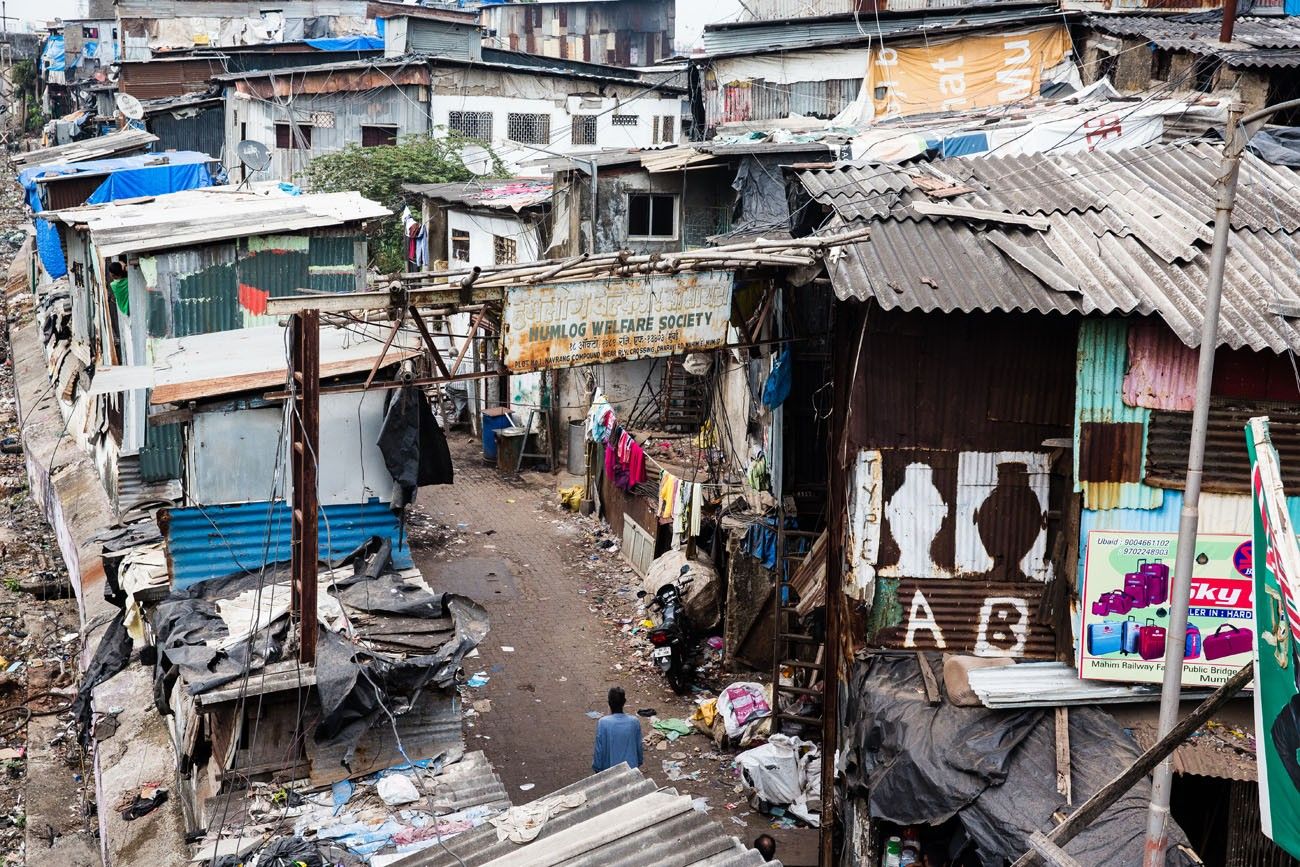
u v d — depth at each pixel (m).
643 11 48.94
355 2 45.69
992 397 10.29
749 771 12.84
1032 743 9.59
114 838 10.86
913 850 10.22
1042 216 10.97
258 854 8.44
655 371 20.78
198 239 13.40
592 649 16.95
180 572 11.21
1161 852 8.19
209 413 11.27
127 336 14.73
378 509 11.79
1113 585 9.85
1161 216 10.80
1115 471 9.99
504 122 32.78
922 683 10.29
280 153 31.80
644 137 34.06
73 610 18.50
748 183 18.97
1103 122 15.70
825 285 13.26
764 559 15.43
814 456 14.17
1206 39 17.58
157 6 44.78
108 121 45.06
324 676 9.19
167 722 12.55
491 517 22.39
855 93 22.80
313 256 13.96
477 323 9.98
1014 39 20.91
